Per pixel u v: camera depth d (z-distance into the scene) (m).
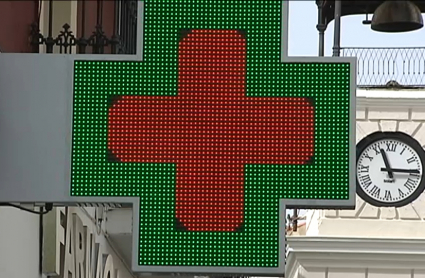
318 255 23.28
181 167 10.98
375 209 23.52
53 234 14.81
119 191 11.01
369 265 23.25
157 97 11.08
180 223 10.92
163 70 11.09
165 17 11.12
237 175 10.96
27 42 15.21
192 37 11.10
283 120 11.02
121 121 11.08
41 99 11.18
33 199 11.08
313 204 10.94
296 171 10.96
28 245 14.17
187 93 11.05
